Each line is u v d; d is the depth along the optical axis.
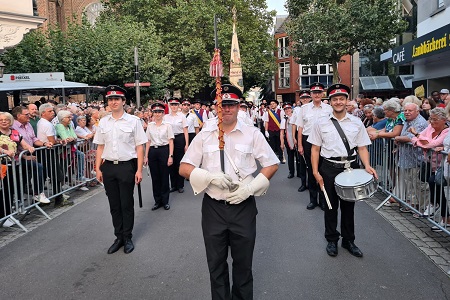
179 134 8.28
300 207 6.93
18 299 3.82
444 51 11.40
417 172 5.93
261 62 30.62
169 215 6.58
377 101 10.48
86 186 9.13
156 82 22.00
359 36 18.59
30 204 6.50
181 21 26.70
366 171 4.55
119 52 20.17
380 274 4.21
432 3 14.80
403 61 15.12
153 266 4.51
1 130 6.18
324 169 4.71
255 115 22.66
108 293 3.91
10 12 12.09
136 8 28.31
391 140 6.94
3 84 14.69
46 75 15.96
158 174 6.93
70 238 5.53
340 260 4.59
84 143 8.64
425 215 5.64
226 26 27.62
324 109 6.87
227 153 3.22
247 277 3.23
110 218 6.47
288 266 4.45
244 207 3.19
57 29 20.44
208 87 34.25
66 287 4.05
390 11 18.91
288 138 9.55
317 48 18.95
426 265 4.42
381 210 6.62
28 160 6.44
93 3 36.94
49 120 7.35
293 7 19.64
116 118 4.98
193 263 4.56
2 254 4.98
